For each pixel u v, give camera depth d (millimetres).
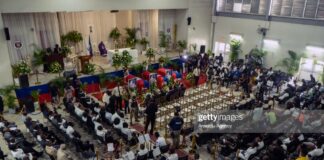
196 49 23297
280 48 19516
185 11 22078
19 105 13633
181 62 19797
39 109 13789
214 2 22547
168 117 12594
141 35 22156
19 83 14078
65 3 15867
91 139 11297
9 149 9586
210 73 17422
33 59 16984
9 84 14180
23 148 9359
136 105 12625
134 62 18719
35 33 17016
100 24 20984
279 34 19375
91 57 19438
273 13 19406
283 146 9430
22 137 10258
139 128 12109
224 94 15375
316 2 17203
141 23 21906
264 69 18578
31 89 14375
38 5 14891
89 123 10945
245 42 21281
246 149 9734
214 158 10062
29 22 16672
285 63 18734
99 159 9969
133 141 10461
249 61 19500
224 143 9727
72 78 15172
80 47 20031
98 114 11719
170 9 22500
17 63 15648
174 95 14039
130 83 15234
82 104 13133
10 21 15891
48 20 17453
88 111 11883
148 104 11906
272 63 20188
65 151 9992
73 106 12219
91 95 15727
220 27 22719
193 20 22344
